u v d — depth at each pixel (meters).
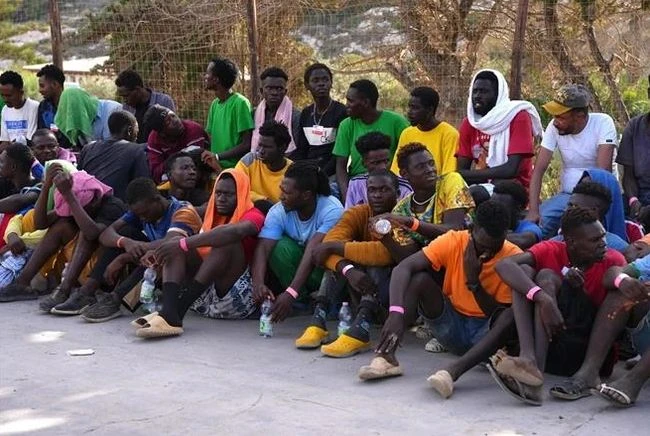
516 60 6.92
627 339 4.79
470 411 4.24
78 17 11.56
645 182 6.18
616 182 5.32
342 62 9.09
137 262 5.99
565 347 4.57
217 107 7.49
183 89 9.37
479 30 8.41
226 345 5.36
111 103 8.04
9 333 5.64
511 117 6.21
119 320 5.93
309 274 5.54
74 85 8.05
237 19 9.12
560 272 4.64
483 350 4.52
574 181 6.14
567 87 6.05
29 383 4.71
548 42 8.02
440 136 6.35
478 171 6.25
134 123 7.21
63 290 6.16
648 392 4.47
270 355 5.16
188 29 9.32
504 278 4.49
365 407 4.31
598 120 6.10
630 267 4.46
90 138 7.91
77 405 4.39
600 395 4.20
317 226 5.70
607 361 4.62
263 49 9.10
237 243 5.73
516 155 6.20
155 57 9.55
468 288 4.79
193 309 6.05
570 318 4.55
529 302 4.45
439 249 4.82
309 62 9.23
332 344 5.11
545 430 3.99
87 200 6.34
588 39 8.09
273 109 7.23
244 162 6.45
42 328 5.75
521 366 4.21
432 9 8.38
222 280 5.78
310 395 4.49
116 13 9.87
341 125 6.72
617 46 8.51
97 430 4.08
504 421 4.11
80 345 5.38
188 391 4.56
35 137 7.12
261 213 5.86
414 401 4.39
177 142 7.34
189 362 5.04
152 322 5.45
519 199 5.45
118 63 9.88
